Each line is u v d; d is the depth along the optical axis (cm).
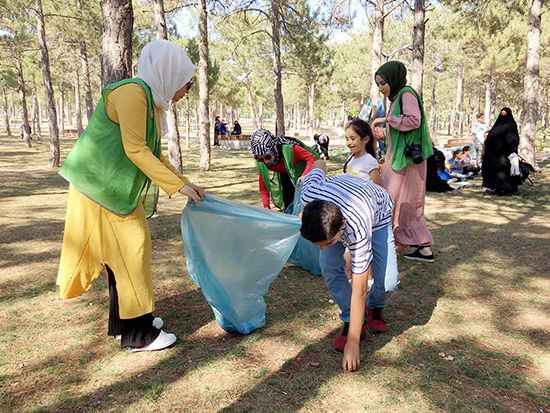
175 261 462
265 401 236
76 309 346
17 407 229
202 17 1253
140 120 261
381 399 238
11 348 287
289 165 420
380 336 307
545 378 259
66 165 267
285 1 1566
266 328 319
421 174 439
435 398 239
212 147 2656
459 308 353
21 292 376
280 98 1709
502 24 2020
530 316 340
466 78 3647
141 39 2027
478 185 997
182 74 280
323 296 376
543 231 580
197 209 292
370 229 248
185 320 331
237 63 2903
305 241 419
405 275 423
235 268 301
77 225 271
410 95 421
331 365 271
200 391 244
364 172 384
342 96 4125
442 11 2781
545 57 2347
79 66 2845
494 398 240
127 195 270
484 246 515
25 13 1619
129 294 273
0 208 744
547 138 2994
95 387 248
